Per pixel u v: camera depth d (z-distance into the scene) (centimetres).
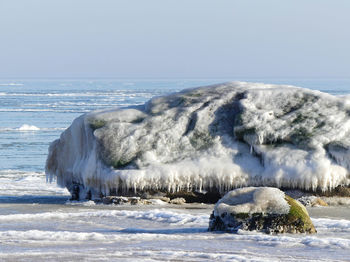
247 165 4172
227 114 4481
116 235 2831
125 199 4125
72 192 4550
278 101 4491
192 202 4184
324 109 4391
